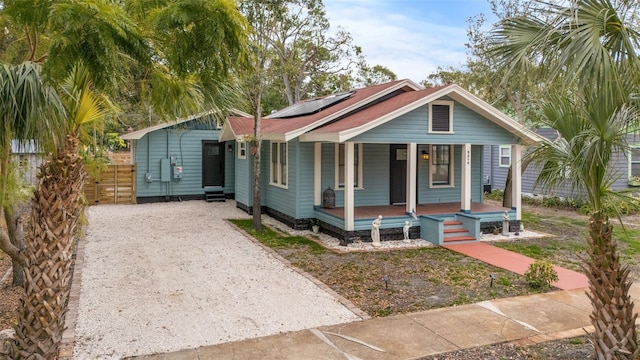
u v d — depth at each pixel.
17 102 3.87
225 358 4.89
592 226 4.44
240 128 15.53
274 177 14.55
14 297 6.91
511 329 5.72
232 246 10.65
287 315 6.31
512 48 4.39
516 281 7.97
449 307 6.60
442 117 11.34
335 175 12.91
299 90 24.84
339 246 10.72
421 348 5.16
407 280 8.03
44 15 3.55
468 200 12.06
